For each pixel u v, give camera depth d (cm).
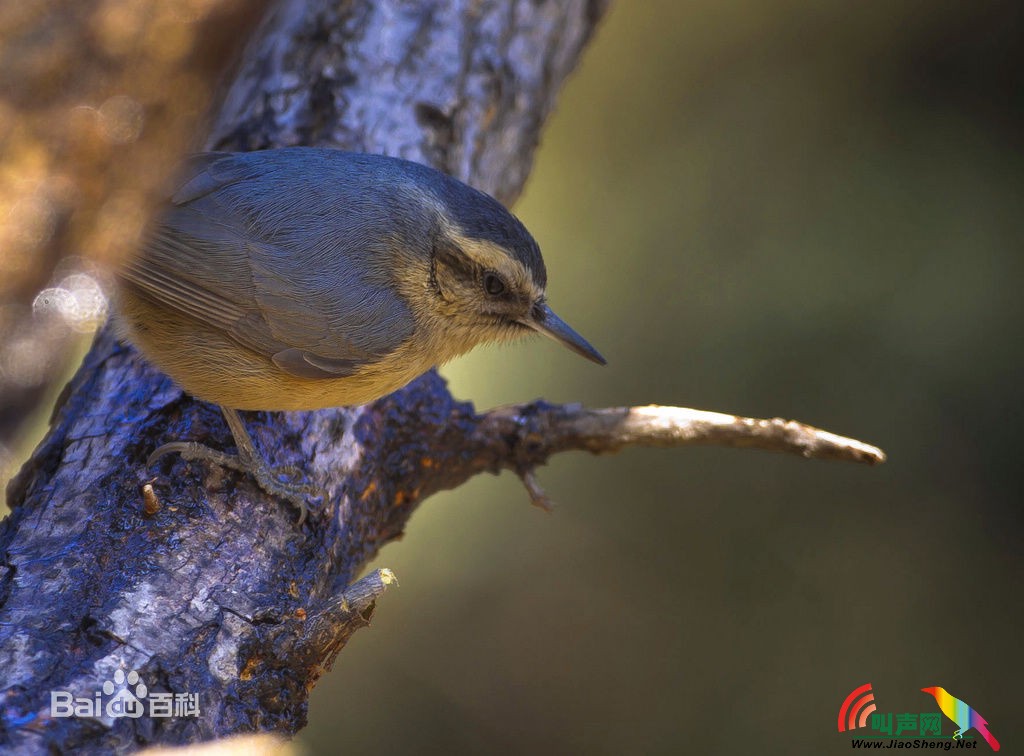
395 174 732
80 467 654
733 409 1380
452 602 1380
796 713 1279
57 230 807
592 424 770
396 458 784
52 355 851
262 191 703
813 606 1320
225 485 663
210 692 544
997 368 1334
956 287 1373
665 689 1321
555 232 1517
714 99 1566
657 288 1459
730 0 1586
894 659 1280
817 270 1422
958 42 1513
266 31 916
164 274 680
